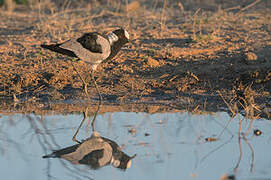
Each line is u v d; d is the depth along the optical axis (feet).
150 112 49.78
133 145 40.83
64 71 61.62
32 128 45.52
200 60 62.95
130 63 63.46
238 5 92.89
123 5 95.09
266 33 72.64
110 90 57.21
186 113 49.21
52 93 56.59
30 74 60.80
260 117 47.57
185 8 92.89
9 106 52.65
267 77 56.90
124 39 53.47
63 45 51.06
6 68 62.80
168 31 76.74
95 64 53.57
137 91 56.70
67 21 85.81
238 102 52.39
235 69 59.41
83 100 54.49
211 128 44.60
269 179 33.24
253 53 61.62
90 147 40.88
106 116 48.75
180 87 56.65
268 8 89.25
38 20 89.20
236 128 44.45
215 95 54.60
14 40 74.69
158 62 63.00
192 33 74.90
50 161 38.11
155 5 95.25
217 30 75.56
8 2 102.27
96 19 87.40
